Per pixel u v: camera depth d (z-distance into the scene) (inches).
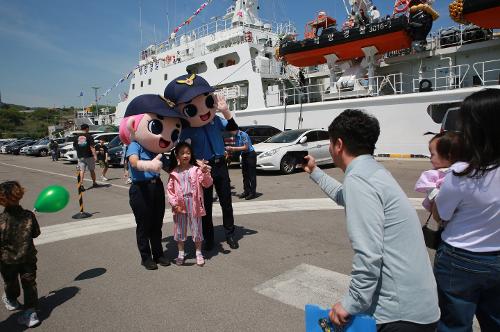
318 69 882.1
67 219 305.7
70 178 594.6
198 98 198.4
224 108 210.5
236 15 878.4
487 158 74.4
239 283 166.9
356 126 75.7
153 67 1028.5
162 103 187.3
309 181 450.6
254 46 815.1
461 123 78.4
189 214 188.2
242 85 837.2
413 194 346.0
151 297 156.6
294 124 737.0
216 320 135.9
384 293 71.3
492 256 76.0
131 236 249.8
